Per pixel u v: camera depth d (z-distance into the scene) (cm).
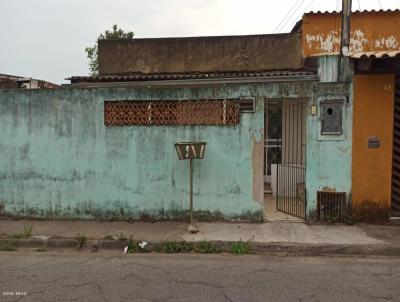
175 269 530
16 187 775
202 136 726
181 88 723
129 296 442
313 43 1114
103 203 755
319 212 716
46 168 765
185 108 727
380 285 468
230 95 713
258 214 722
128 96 734
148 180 742
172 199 739
